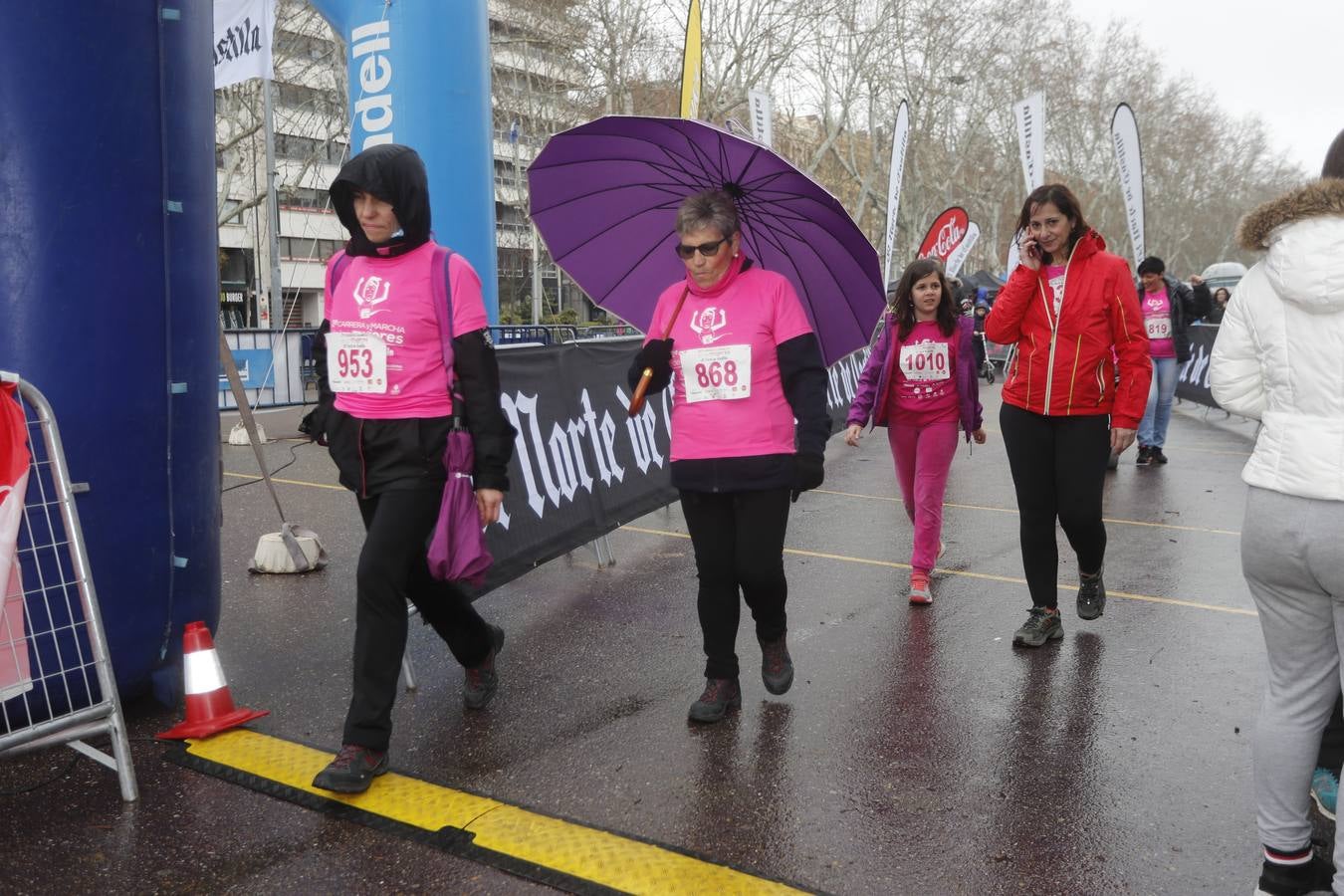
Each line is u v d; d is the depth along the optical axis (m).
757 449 3.47
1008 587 5.58
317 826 2.97
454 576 3.26
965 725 3.71
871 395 5.39
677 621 4.95
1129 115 11.88
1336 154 2.42
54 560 3.43
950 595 5.43
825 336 3.89
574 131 3.46
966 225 15.50
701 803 3.11
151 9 3.47
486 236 7.45
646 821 3.00
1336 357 2.21
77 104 3.31
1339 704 2.89
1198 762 3.40
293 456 9.38
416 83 7.04
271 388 15.98
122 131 3.42
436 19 7.02
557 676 4.22
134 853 2.83
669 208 3.83
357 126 7.26
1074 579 5.75
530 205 3.70
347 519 7.14
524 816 3.02
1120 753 3.46
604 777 3.29
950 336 5.16
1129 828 2.96
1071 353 4.28
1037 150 12.12
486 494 3.27
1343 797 2.28
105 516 3.51
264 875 2.72
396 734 3.64
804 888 2.64
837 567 6.05
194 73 3.64
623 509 6.04
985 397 17.19
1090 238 4.28
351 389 3.27
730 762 3.40
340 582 5.54
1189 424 13.98
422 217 3.26
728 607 3.69
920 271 5.11
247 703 3.92
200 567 3.85
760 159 3.30
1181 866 2.76
